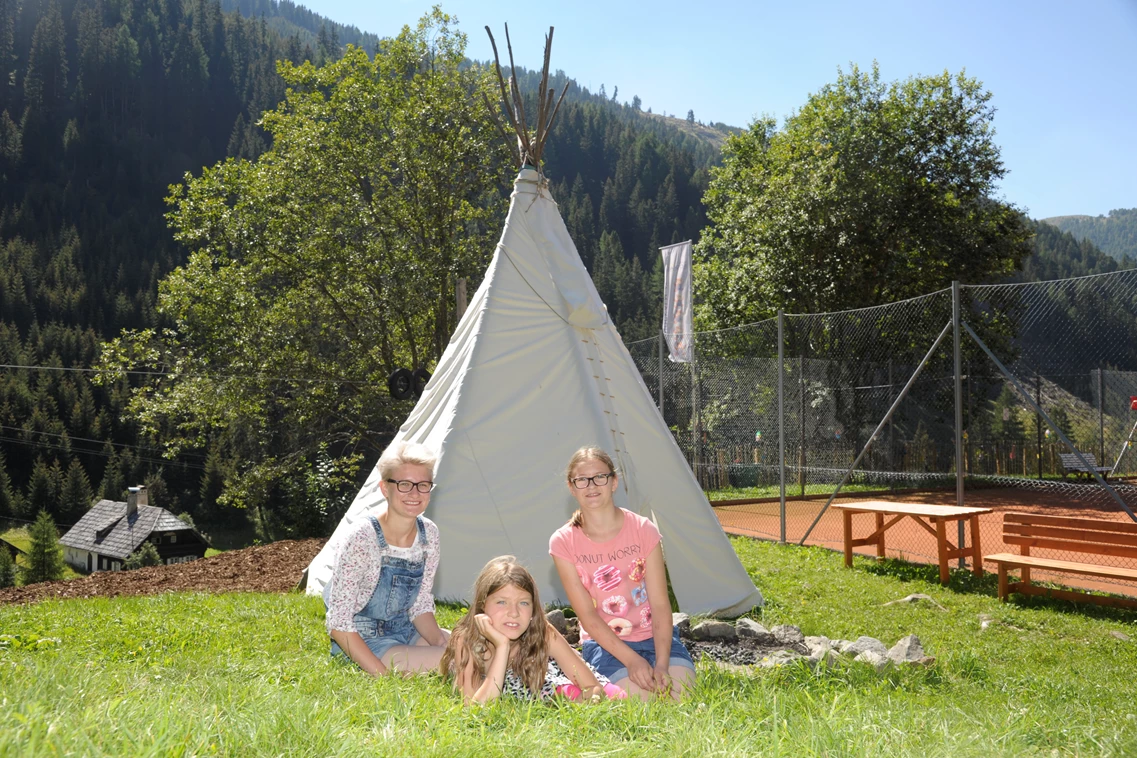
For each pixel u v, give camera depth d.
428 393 8.88
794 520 15.34
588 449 4.24
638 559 4.21
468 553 7.39
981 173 25.59
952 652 5.93
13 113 115.88
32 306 77.69
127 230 93.00
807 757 2.52
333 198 27.11
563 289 8.53
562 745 2.50
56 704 2.54
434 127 26.25
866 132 25.02
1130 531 7.63
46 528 47.66
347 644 4.09
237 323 25.69
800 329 22.06
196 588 9.50
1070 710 3.95
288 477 26.94
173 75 126.31
